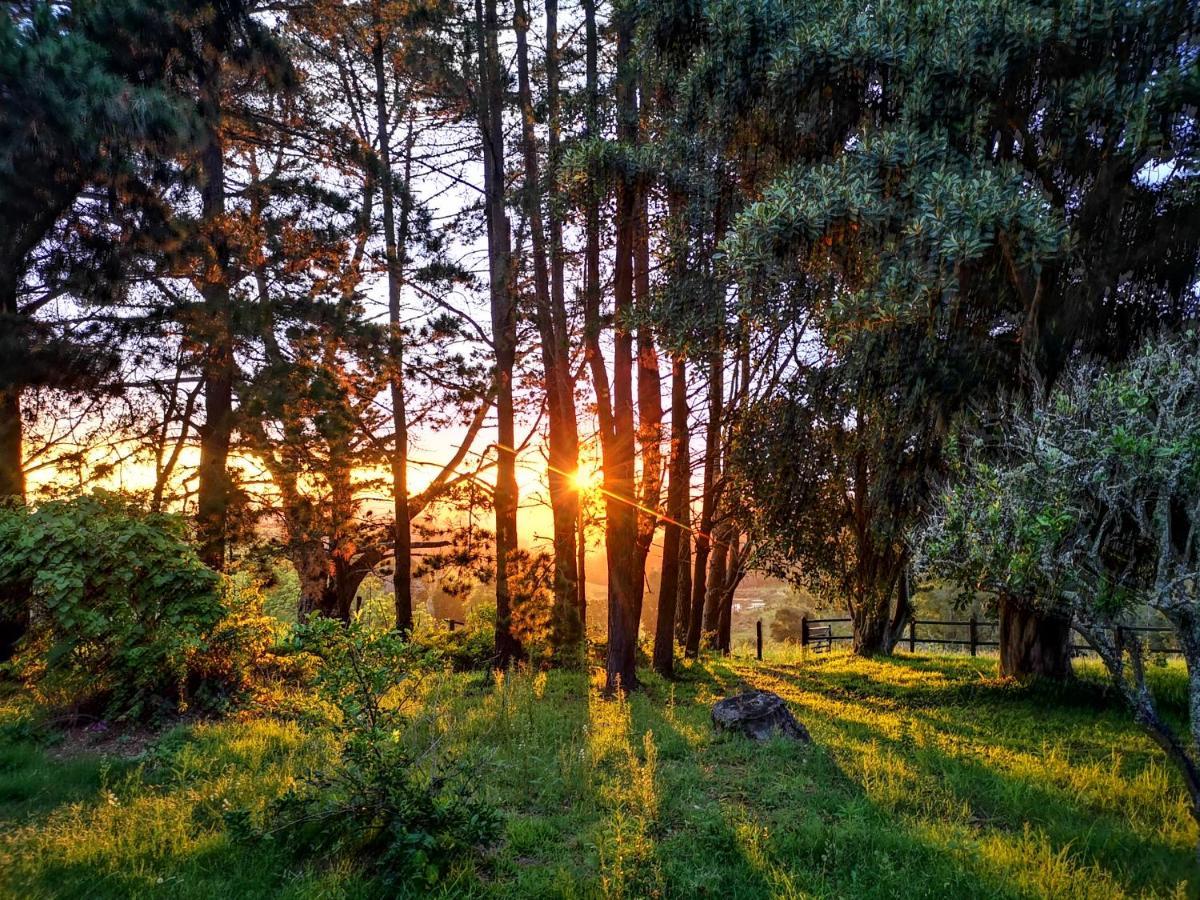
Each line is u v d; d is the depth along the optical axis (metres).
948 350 9.82
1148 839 5.32
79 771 6.55
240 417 13.23
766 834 5.34
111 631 8.38
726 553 22.73
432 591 45.28
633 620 12.07
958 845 5.16
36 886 4.36
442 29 17.20
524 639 15.20
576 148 13.51
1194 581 4.84
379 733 5.29
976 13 9.33
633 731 8.61
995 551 5.14
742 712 8.41
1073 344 9.48
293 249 14.79
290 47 17.77
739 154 12.53
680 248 12.85
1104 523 5.12
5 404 11.20
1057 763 7.21
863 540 14.67
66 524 8.60
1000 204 8.36
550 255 15.13
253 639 9.86
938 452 10.12
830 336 10.44
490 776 6.73
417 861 4.69
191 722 8.53
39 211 10.52
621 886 4.52
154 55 11.82
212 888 4.48
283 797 5.36
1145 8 8.70
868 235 9.51
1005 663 12.68
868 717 9.97
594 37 15.80
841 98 10.66
